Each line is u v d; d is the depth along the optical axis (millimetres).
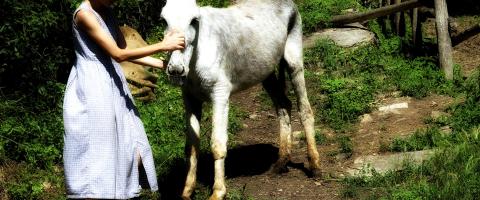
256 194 5781
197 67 5051
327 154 6629
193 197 5535
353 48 9727
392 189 5488
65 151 4180
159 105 7566
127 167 4258
